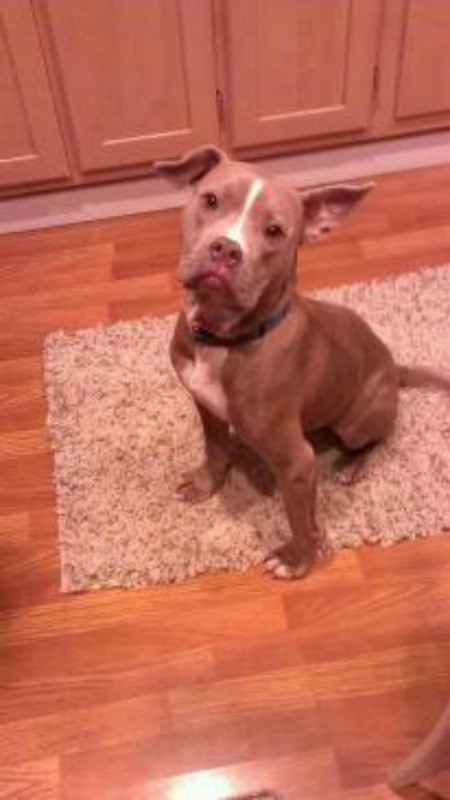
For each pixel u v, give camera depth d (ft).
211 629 5.47
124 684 5.25
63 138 7.70
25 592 5.70
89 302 7.65
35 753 5.00
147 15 6.90
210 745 4.98
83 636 5.47
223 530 5.87
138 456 6.34
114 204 8.41
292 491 5.14
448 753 4.09
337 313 5.32
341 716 5.07
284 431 4.90
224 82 7.55
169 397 6.70
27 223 8.41
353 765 4.87
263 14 7.04
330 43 7.35
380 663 5.27
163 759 4.94
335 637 5.40
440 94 7.98
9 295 7.79
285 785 4.81
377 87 7.84
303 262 7.87
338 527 5.85
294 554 5.57
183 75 7.38
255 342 4.61
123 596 5.64
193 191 4.54
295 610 5.52
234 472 6.19
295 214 4.34
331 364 5.10
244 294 4.18
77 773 4.91
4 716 5.15
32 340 7.36
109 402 6.70
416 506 5.93
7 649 5.43
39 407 6.81
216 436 5.67
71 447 6.41
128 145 7.82
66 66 7.13
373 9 7.15
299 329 4.79
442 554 5.74
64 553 5.82
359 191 4.46
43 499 6.21
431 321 7.21
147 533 5.88
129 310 7.54
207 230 4.23
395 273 7.72
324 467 6.22
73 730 5.08
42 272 7.99
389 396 5.75
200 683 5.24
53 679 5.29
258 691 5.19
